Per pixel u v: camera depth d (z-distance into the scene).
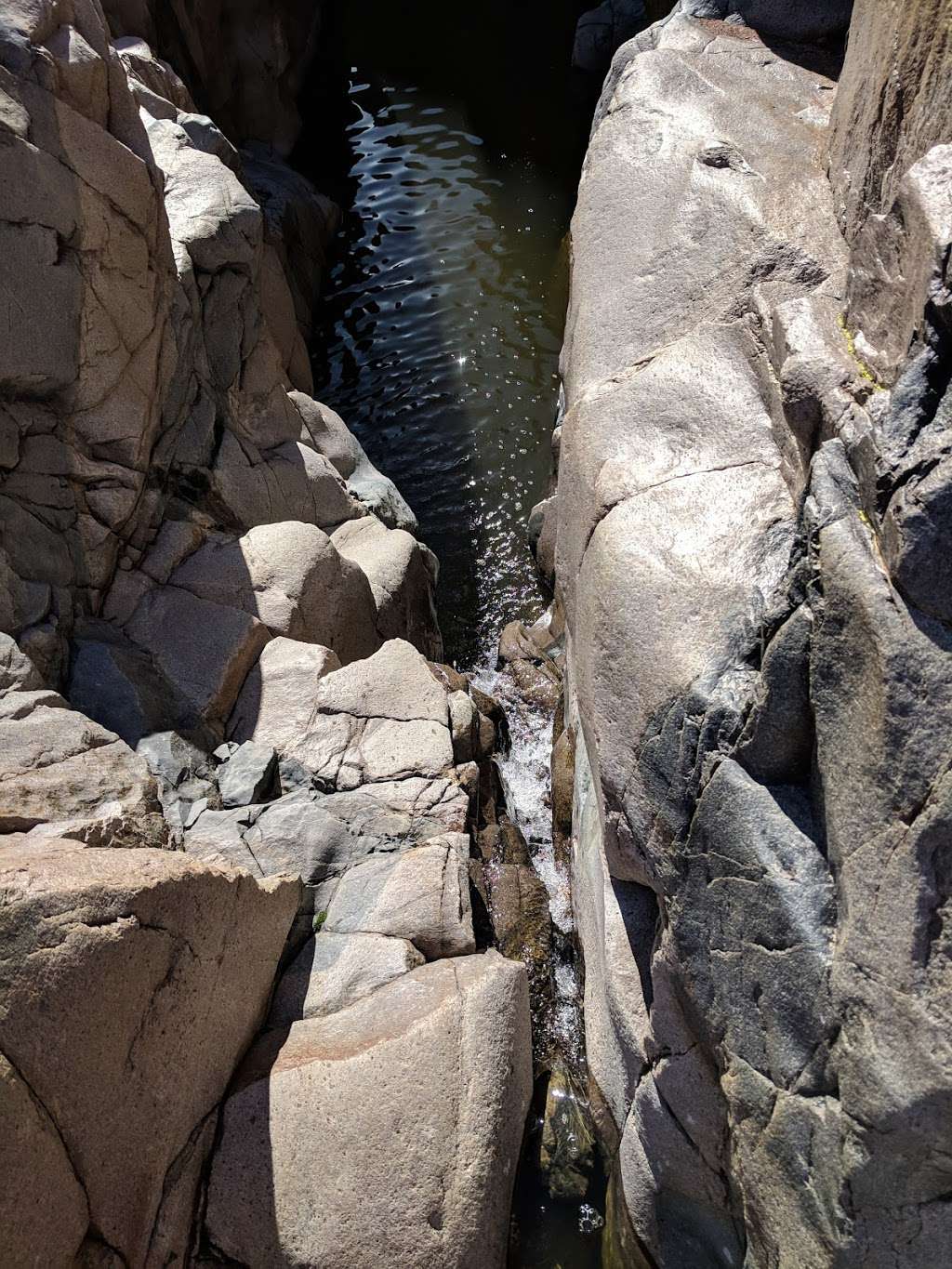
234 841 5.46
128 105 6.60
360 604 7.26
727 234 6.24
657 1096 4.36
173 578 6.73
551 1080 5.20
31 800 4.77
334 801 5.75
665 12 12.27
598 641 4.74
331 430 8.77
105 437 6.37
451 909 5.19
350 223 12.59
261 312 7.86
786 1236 3.64
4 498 5.86
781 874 3.73
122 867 3.96
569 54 15.34
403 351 10.84
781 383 4.58
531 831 6.53
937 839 3.22
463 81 14.98
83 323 6.15
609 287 6.45
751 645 4.21
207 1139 4.24
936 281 3.48
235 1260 4.09
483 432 9.92
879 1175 3.28
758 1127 3.77
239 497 7.38
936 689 3.27
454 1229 4.19
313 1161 4.20
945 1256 3.30
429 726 6.23
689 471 5.09
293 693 6.34
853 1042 3.36
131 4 10.08
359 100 14.76
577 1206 4.89
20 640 5.71
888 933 3.30
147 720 5.92
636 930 4.73
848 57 6.30
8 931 3.48
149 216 6.64
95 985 3.65
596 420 5.66
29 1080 3.46
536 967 5.60
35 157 5.76
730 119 7.29
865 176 5.55
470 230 12.31
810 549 3.72
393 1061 4.42
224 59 12.58
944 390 3.52
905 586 3.35
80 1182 3.64
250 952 4.61
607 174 7.21
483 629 8.32
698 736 4.15
